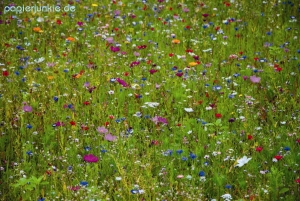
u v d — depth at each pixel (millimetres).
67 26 11102
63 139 6586
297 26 11234
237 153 6434
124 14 11828
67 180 5770
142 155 6391
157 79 8555
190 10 12312
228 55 9797
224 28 11211
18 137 6516
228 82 8438
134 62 8648
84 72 8656
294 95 7984
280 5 12273
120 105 7672
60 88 8125
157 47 9945
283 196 5660
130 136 6719
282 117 7395
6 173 5871
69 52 9570
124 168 6020
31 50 9578
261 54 9727
